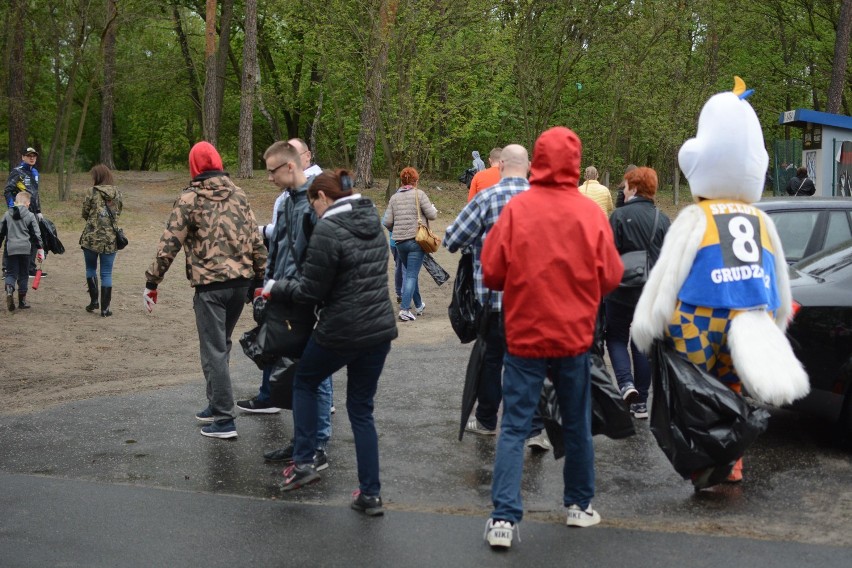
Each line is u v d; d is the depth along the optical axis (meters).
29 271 12.14
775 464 5.66
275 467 5.66
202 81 41.91
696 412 4.80
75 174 36.12
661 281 4.97
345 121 30.83
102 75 28.69
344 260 4.72
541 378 4.45
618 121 30.86
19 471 5.59
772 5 33.97
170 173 38.81
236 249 6.14
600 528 4.58
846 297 5.94
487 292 5.85
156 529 4.61
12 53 29.97
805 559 4.14
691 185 5.17
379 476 5.29
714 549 4.27
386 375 8.22
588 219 4.41
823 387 5.94
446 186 31.28
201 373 8.48
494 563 4.14
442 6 24.11
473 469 5.60
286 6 25.17
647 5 27.08
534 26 25.59
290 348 5.08
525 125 26.75
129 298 12.77
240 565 4.16
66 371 8.58
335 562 4.18
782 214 8.09
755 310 4.87
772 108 37.53
